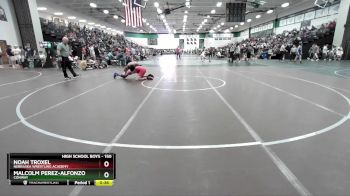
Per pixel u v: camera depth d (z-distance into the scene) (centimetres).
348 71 1238
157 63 2173
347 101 583
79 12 3028
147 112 502
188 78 1055
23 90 771
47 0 2255
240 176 257
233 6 1908
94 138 364
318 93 682
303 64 1748
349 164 279
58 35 2111
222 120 443
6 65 1683
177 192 232
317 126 405
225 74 1203
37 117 474
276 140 348
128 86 840
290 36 2698
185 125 419
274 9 2920
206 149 323
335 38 2142
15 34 1822
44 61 1666
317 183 243
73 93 716
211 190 234
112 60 1845
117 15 3188
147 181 251
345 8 2008
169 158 299
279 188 236
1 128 412
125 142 349
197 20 3850
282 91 717
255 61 2270
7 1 1747
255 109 516
